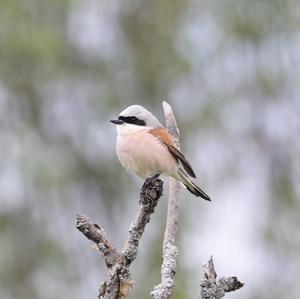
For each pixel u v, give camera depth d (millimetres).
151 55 15445
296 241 14445
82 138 15203
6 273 13703
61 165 14570
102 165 15172
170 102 15195
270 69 15188
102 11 15625
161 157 7043
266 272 14055
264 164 15383
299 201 15219
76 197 14852
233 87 15219
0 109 14867
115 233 15156
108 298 4371
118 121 7355
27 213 14172
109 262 4418
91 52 15406
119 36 15703
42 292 13688
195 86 15297
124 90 15359
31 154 14180
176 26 15531
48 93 15125
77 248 14352
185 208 14047
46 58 14195
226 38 15156
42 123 15062
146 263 13773
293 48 15188
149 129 7223
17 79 14789
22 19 14398
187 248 13836
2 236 14016
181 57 15219
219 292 4309
